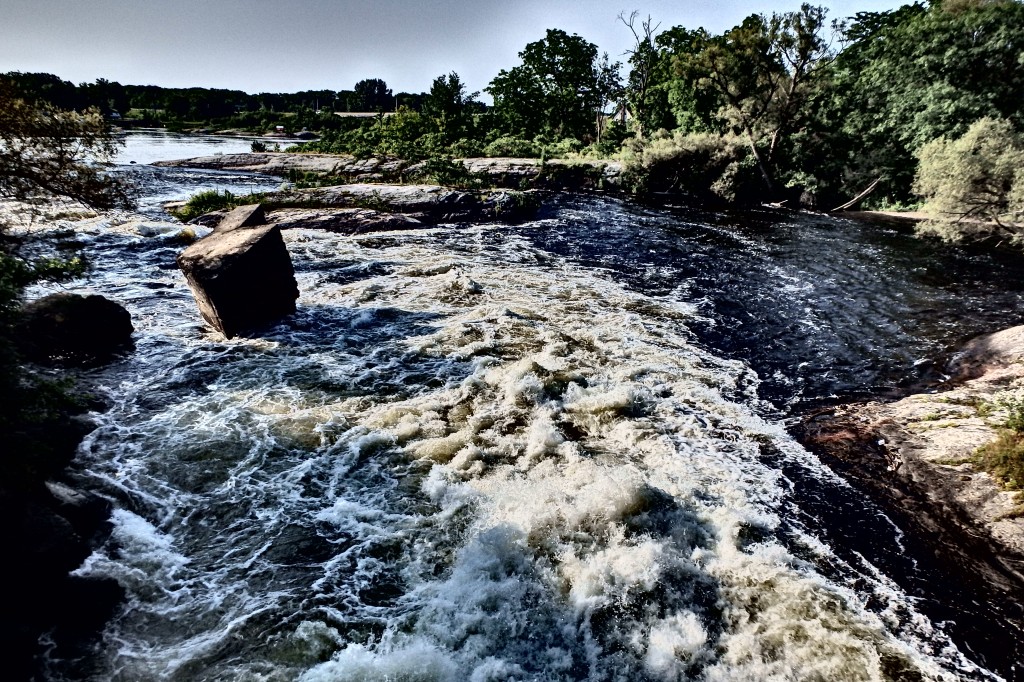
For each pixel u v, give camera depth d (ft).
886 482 22.58
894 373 32.55
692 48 154.40
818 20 104.47
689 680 14.07
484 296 44.21
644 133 158.40
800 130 118.32
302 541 18.13
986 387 28.66
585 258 59.72
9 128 32.09
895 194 100.78
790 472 23.25
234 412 25.35
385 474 21.71
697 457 23.94
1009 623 16.22
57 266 36.22
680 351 35.58
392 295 43.55
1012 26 86.63
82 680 13.15
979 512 20.29
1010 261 59.98
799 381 31.81
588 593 16.34
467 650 14.65
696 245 67.72
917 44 98.02
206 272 32.19
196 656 14.08
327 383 28.68
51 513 15.76
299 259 52.13
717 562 17.79
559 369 31.22
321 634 14.87
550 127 204.23
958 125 87.45
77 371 27.84
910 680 14.11
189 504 19.49
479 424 25.44
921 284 51.42
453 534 18.63
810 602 16.42
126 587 15.88
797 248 66.90
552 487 20.94
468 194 80.38
